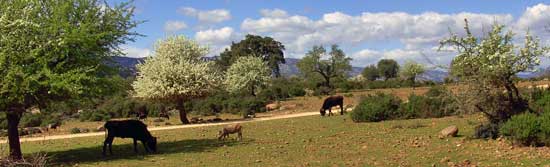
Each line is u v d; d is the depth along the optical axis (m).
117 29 18.64
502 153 15.48
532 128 16.16
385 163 14.62
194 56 39.75
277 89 61.94
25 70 16.23
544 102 18.94
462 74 19.12
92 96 18.48
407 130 22.42
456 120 24.64
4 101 16.41
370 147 18.11
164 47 39.03
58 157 19.42
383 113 27.64
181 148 20.36
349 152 17.23
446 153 16.06
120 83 19.39
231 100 49.31
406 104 28.58
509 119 17.56
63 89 16.84
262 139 21.94
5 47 16.00
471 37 18.72
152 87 35.88
